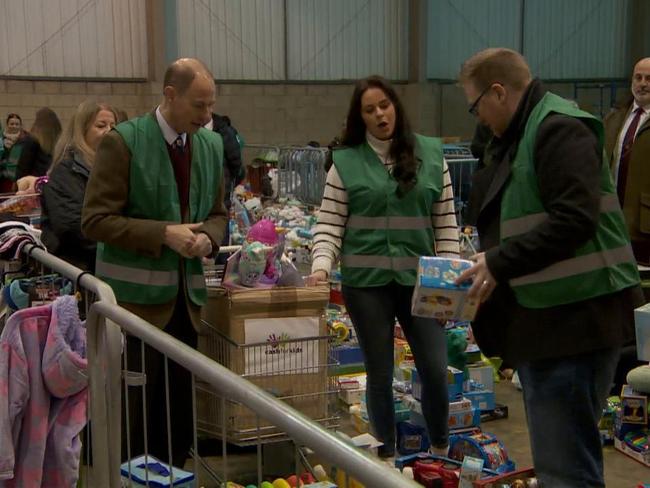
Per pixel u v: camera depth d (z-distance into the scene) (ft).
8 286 10.75
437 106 49.93
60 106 41.47
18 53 40.42
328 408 10.55
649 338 7.57
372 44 48.57
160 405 10.28
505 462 11.61
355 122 10.99
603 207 7.28
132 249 9.43
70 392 8.47
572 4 51.21
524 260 7.00
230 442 10.05
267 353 10.14
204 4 44.42
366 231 10.83
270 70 46.50
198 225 9.69
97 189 9.43
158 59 42.96
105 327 7.76
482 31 50.19
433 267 8.10
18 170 23.41
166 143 9.66
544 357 7.28
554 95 7.41
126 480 8.30
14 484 8.48
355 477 4.19
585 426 7.36
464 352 14.38
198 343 10.80
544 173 7.04
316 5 46.83
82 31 41.52
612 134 15.87
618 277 7.27
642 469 12.28
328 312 17.37
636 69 15.20
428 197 10.88
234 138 19.11
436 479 10.66
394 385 14.08
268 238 10.36
